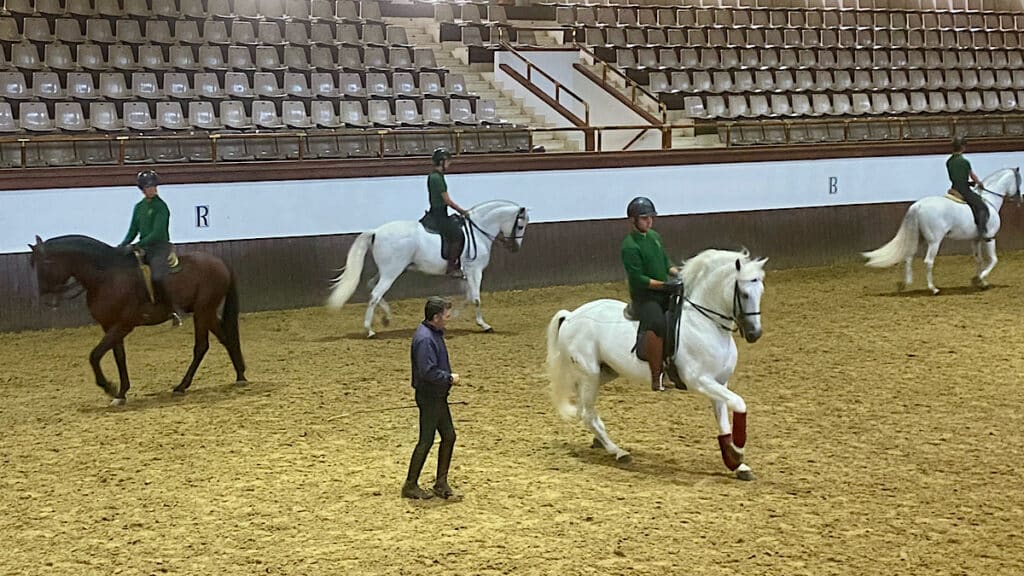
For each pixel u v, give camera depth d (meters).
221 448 10.23
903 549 7.40
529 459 9.77
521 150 20.62
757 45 27.73
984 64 28.97
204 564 7.33
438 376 8.39
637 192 20.58
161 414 11.55
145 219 12.00
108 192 16.88
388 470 9.47
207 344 12.53
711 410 11.41
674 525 7.94
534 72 25.09
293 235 18.20
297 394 12.38
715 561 7.23
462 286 17.39
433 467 9.54
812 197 22.17
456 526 7.99
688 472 9.30
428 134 20.09
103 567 7.32
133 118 19.22
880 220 22.91
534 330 16.28
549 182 19.84
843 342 14.80
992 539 7.57
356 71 22.14
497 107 23.62
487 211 16.00
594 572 7.06
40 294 11.51
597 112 24.61
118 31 21.80
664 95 24.05
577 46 25.58
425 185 19.11
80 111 18.95
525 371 13.45
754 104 24.61
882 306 17.64
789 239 22.03
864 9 30.98
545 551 7.45
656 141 23.41
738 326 8.85
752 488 8.82
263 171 17.81
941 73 27.59
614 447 9.67
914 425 10.66
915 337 15.02
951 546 7.45
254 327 16.77
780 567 7.11
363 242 15.31
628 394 12.12
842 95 25.47
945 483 8.85
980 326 15.70
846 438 10.26
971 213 18.53
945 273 21.22
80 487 9.11
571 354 9.65
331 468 9.55
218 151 18.58
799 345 14.64
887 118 23.39
